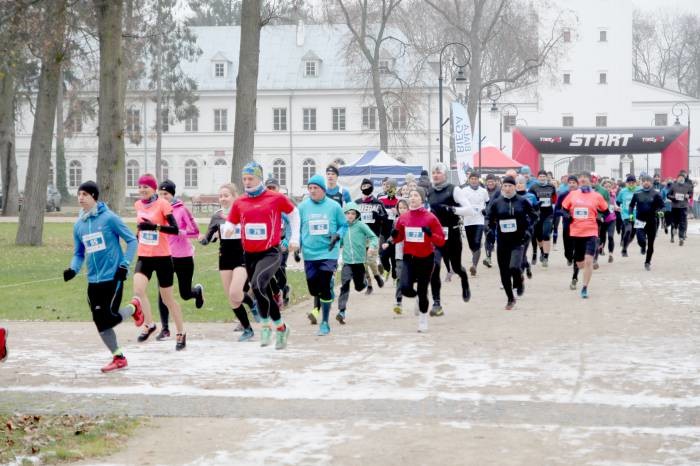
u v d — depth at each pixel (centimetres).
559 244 4406
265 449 913
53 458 880
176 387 1214
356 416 1043
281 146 10431
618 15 11481
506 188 2000
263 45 10700
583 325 1745
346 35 8000
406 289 1691
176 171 10525
